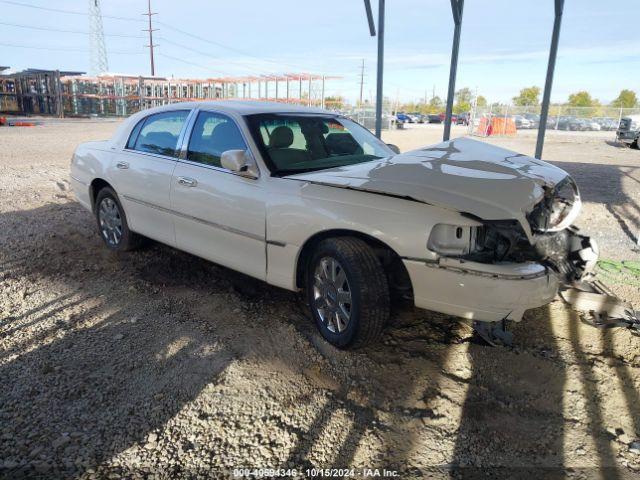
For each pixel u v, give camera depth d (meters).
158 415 2.85
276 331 3.83
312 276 3.69
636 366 3.40
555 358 3.49
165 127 4.93
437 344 3.67
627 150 20.88
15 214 7.25
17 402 2.93
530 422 2.86
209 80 49.72
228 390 3.09
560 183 3.74
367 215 3.31
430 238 3.14
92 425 2.76
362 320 3.31
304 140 4.34
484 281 3.05
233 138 4.20
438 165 3.59
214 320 3.99
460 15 6.51
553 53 6.32
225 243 4.21
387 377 3.27
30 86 50.28
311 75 46.16
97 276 4.89
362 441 2.69
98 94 52.91
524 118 39.97
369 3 7.15
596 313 4.05
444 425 2.83
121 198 5.21
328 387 3.16
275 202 3.75
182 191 4.46
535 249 3.62
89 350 3.51
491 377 3.28
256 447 2.63
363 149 4.67
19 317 4.00
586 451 2.64
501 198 3.16
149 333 3.77
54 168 11.76
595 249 4.07
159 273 4.97
